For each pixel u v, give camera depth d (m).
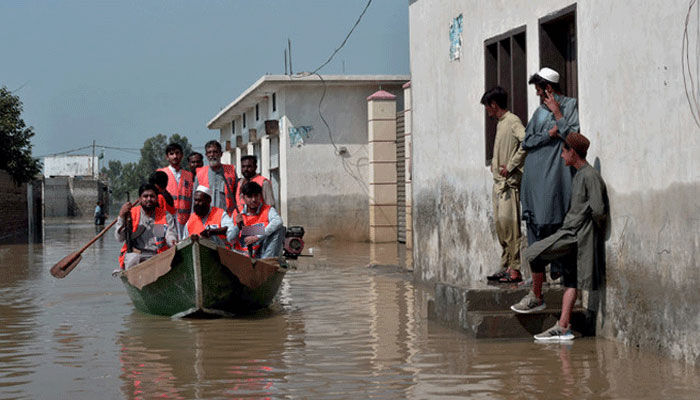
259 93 25.47
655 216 6.65
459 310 8.02
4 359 7.00
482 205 10.25
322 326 8.57
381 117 22.36
